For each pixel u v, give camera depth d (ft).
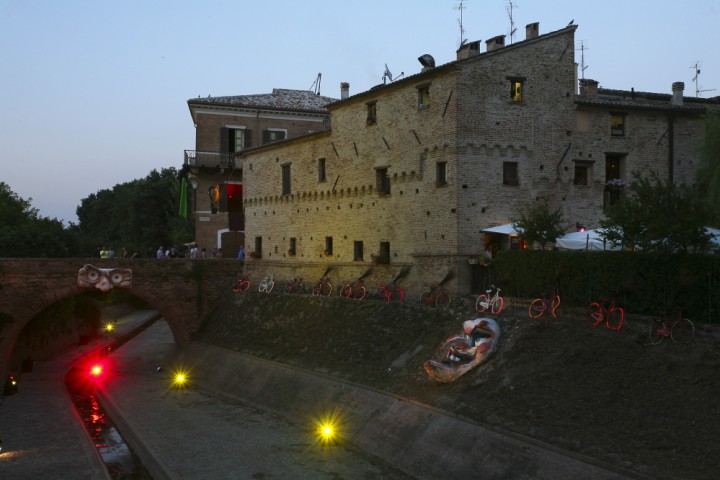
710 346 80.74
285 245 186.60
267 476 90.89
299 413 119.44
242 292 180.96
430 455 89.10
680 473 64.64
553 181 139.03
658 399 76.48
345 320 137.28
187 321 184.96
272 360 143.23
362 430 104.06
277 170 190.70
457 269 130.00
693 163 151.53
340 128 166.40
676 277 88.94
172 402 138.92
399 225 147.13
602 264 97.40
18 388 157.69
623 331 90.33
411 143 143.43
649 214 93.45
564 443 76.23
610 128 145.18
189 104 221.46
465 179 131.44
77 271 170.30
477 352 101.35
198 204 223.92
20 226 213.46
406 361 113.91
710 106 159.94
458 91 131.23
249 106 225.35
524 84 137.18
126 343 234.38
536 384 89.40
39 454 105.81
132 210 365.40
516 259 114.01
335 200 168.14
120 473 99.60
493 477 78.69
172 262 183.32
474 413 90.38
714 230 106.63
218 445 106.01
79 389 162.09
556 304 103.04
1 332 160.04
